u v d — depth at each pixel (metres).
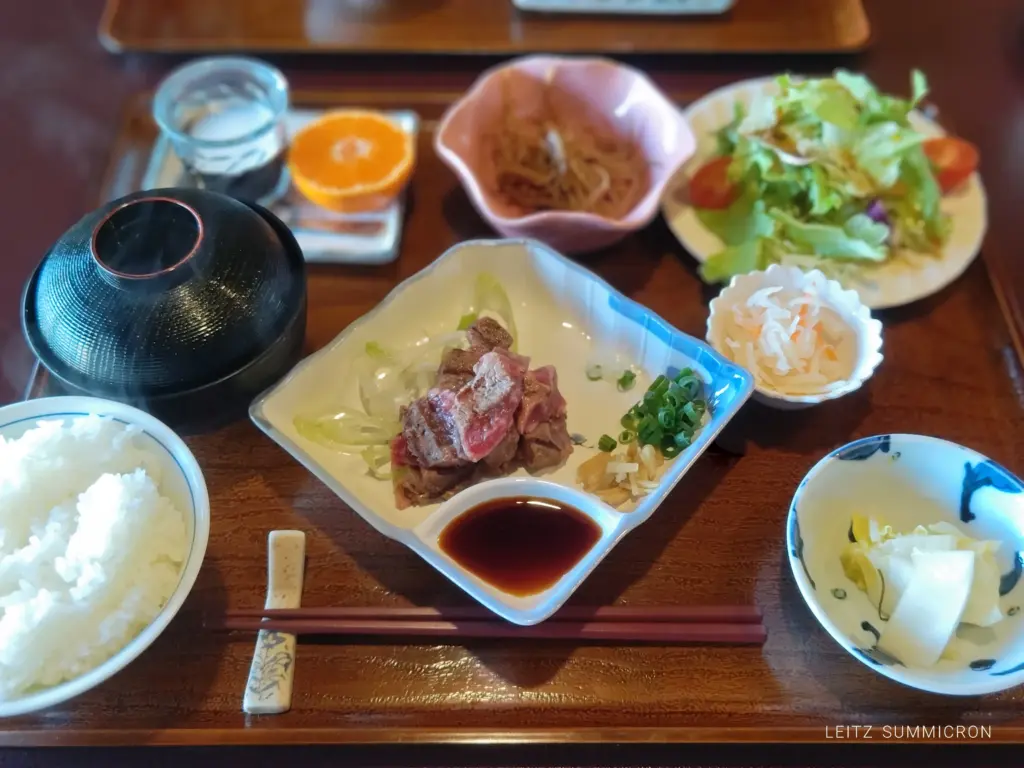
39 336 0.34
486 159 0.44
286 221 0.44
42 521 0.31
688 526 0.35
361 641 0.32
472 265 0.39
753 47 0.52
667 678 0.31
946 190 0.44
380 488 0.35
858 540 0.32
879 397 0.39
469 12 0.53
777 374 0.37
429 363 0.38
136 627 0.29
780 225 0.42
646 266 0.43
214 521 0.35
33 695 0.26
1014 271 0.45
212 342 0.33
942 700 0.31
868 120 0.42
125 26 0.52
